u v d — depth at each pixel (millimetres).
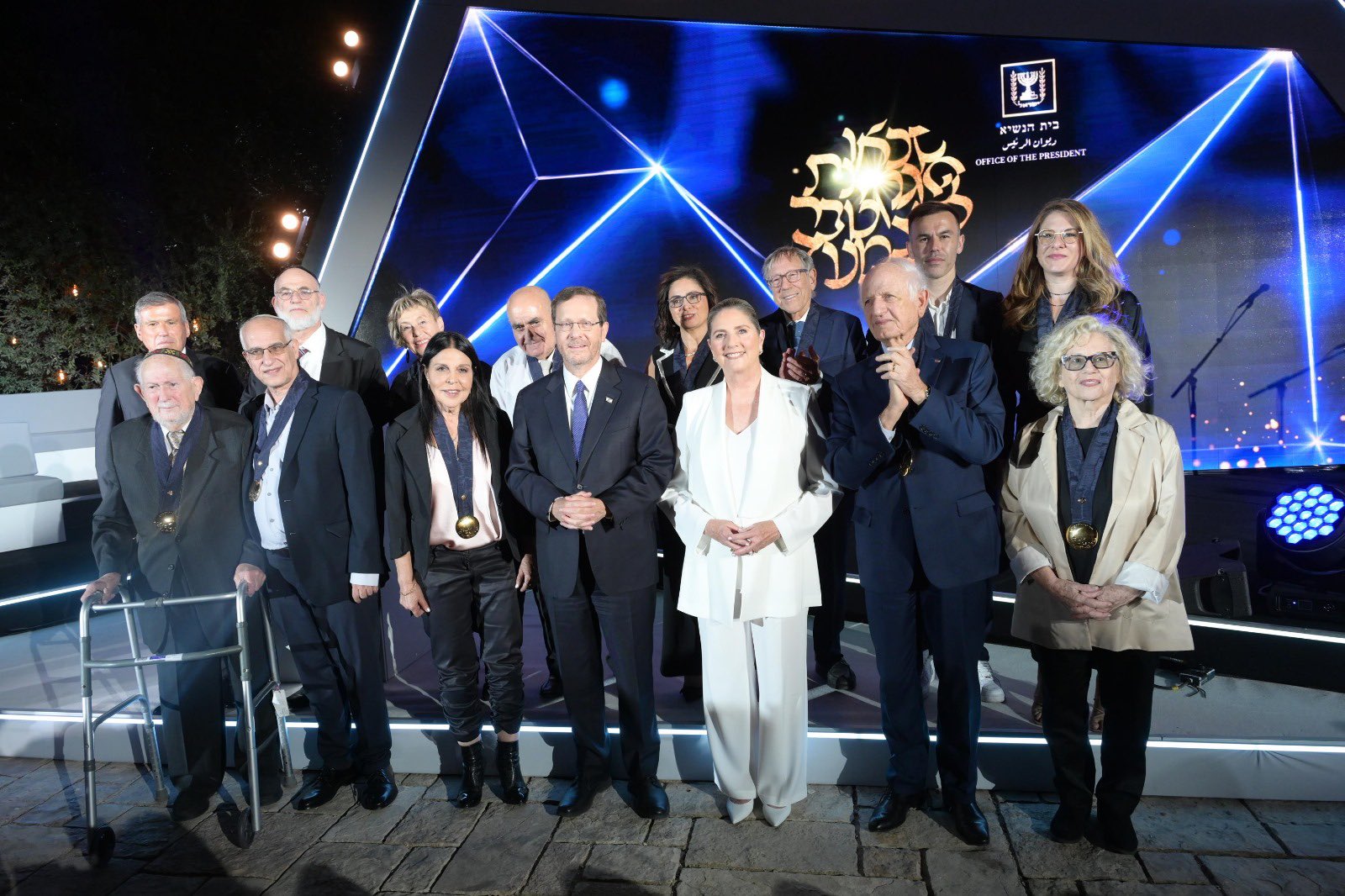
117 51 12484
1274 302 4879
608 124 5270
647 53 5199
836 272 5145
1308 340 4871
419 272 5453
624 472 3102
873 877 2734
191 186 13062
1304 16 4535
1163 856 2781
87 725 3020
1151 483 2721
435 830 3092
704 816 3111
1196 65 4785
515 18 5242
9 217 11719
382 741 3324
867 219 5090
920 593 2936
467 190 5395
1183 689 3645
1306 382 4895
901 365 2654
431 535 3166
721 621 2943
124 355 12828
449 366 3088
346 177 5168
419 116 5141
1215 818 2986
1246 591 3893
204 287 13367
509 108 5320
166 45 12891
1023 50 4883
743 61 5113
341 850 3006
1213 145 4832
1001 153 4953
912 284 2717
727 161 5191
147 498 3268
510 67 5289
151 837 3143
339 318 5180
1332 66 4531
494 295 5438
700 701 3721
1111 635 2688
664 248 5301
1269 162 4805
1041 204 4949
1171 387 5020
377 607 3311
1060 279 3199
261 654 3441
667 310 3811
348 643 3244
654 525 3316
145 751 3643
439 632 3189
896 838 2926
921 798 3047
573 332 3029
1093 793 2877
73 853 3061
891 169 5047
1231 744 3074
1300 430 4945
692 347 3658
